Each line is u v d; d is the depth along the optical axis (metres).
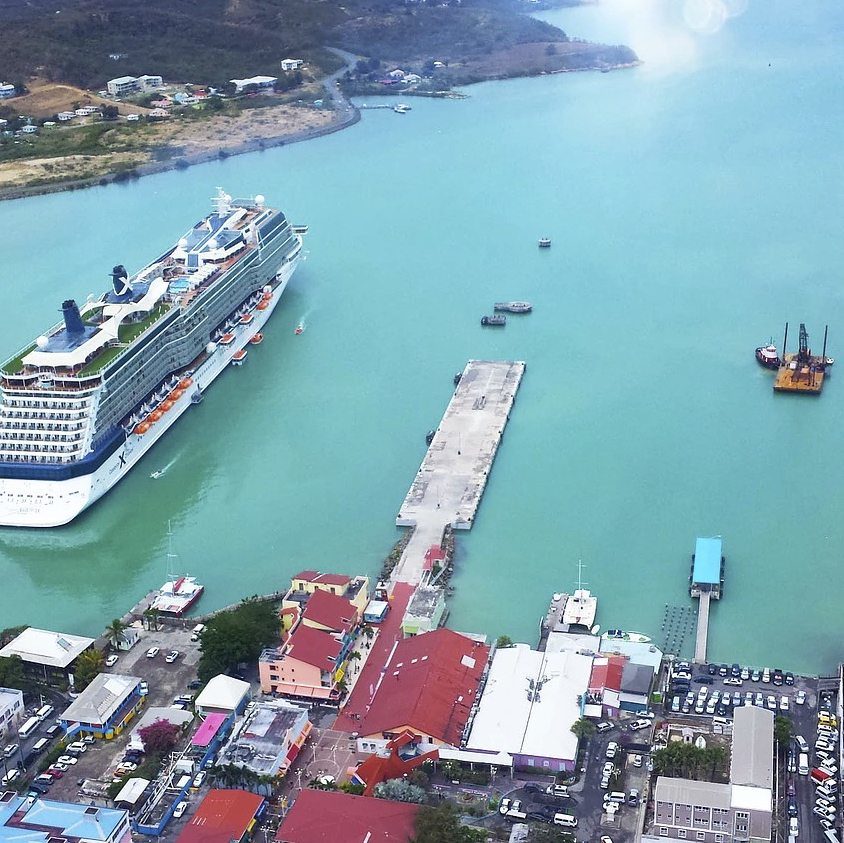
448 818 195.12
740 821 193.38
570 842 196.12
